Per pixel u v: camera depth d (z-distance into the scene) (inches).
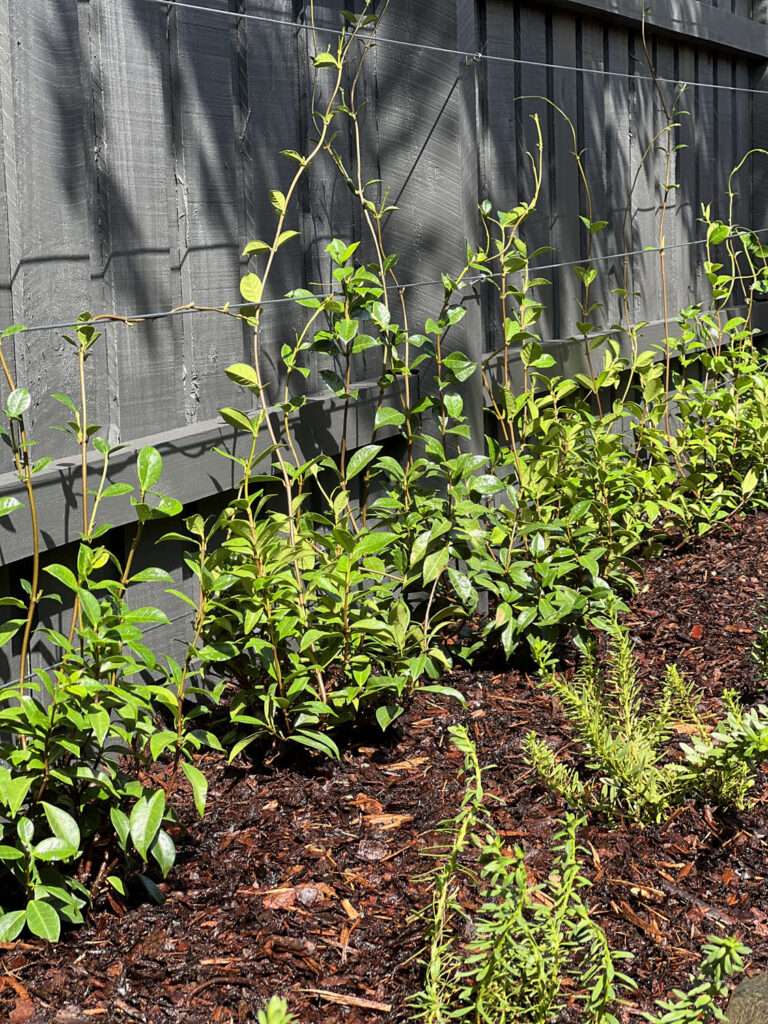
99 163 108.3
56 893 82.1
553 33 183.6
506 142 171.6
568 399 190.9
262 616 108.6
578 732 116.8
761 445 197.6
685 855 100.0
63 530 102.6
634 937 89.2
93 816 91.0
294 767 111.9
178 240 118.7
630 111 209.9
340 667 117.3
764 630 131.5
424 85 144.6
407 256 148.8
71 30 102.3
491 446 148.0
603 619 132.4
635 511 163.2
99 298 109.6
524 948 74.7
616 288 201.0
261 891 92.5
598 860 98.0
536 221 182.2
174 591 100.9
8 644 102.7
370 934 87.7
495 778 110.8
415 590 143.2
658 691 132.5
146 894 91.4
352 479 144.7
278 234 118.6
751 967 86.6
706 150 243.1
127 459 109.3
